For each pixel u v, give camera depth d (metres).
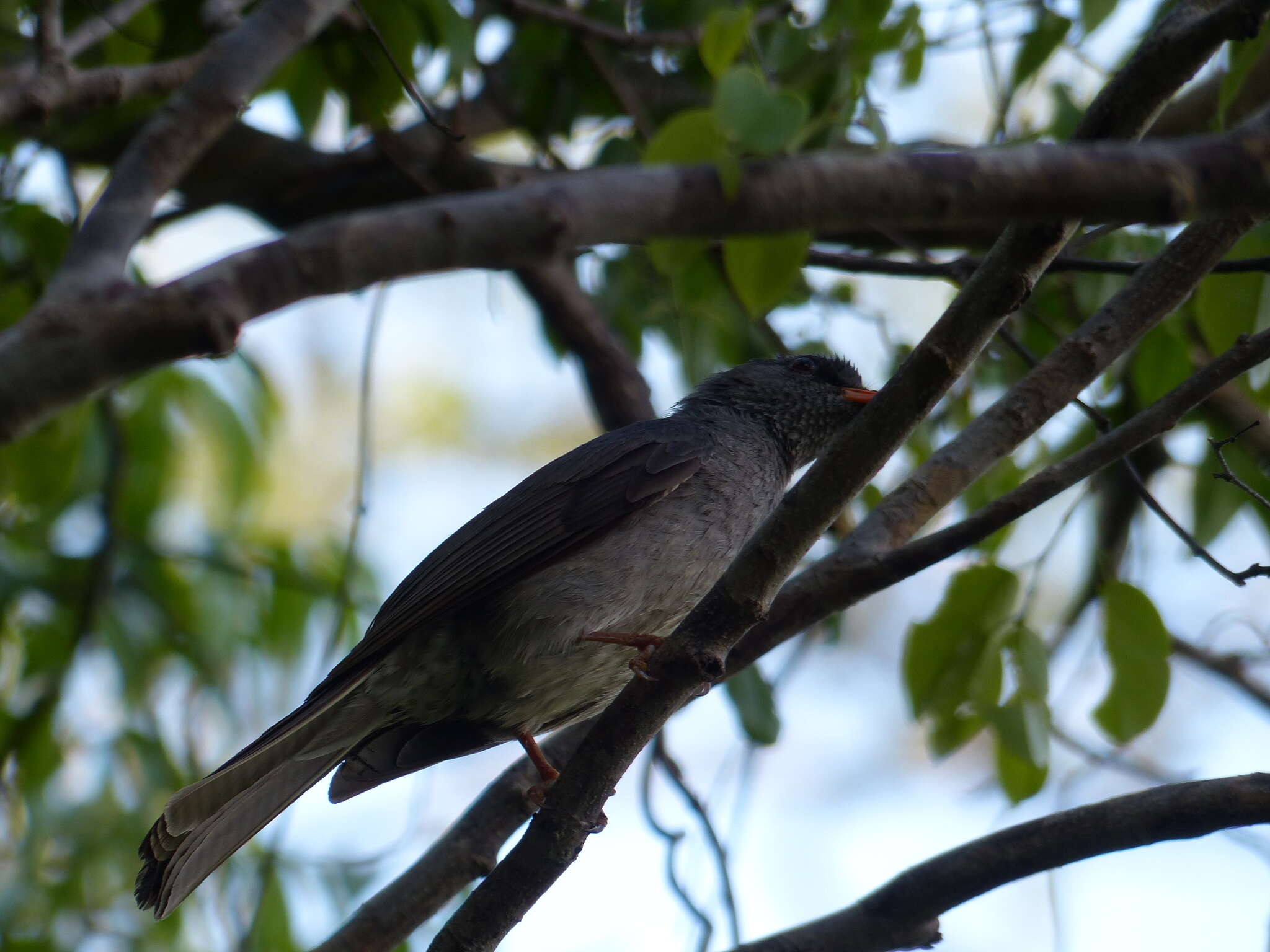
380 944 9.07
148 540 12.80
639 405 12.35
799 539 7.16
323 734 9.65
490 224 4.93
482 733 10.11
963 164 5.02
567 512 9.88
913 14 10.15
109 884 11.78
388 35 10.44
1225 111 7.31
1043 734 8.75
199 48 11.13
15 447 11.90
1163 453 11.57
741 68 6.14
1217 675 13.06
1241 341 7.95
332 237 4.80
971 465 8.96
